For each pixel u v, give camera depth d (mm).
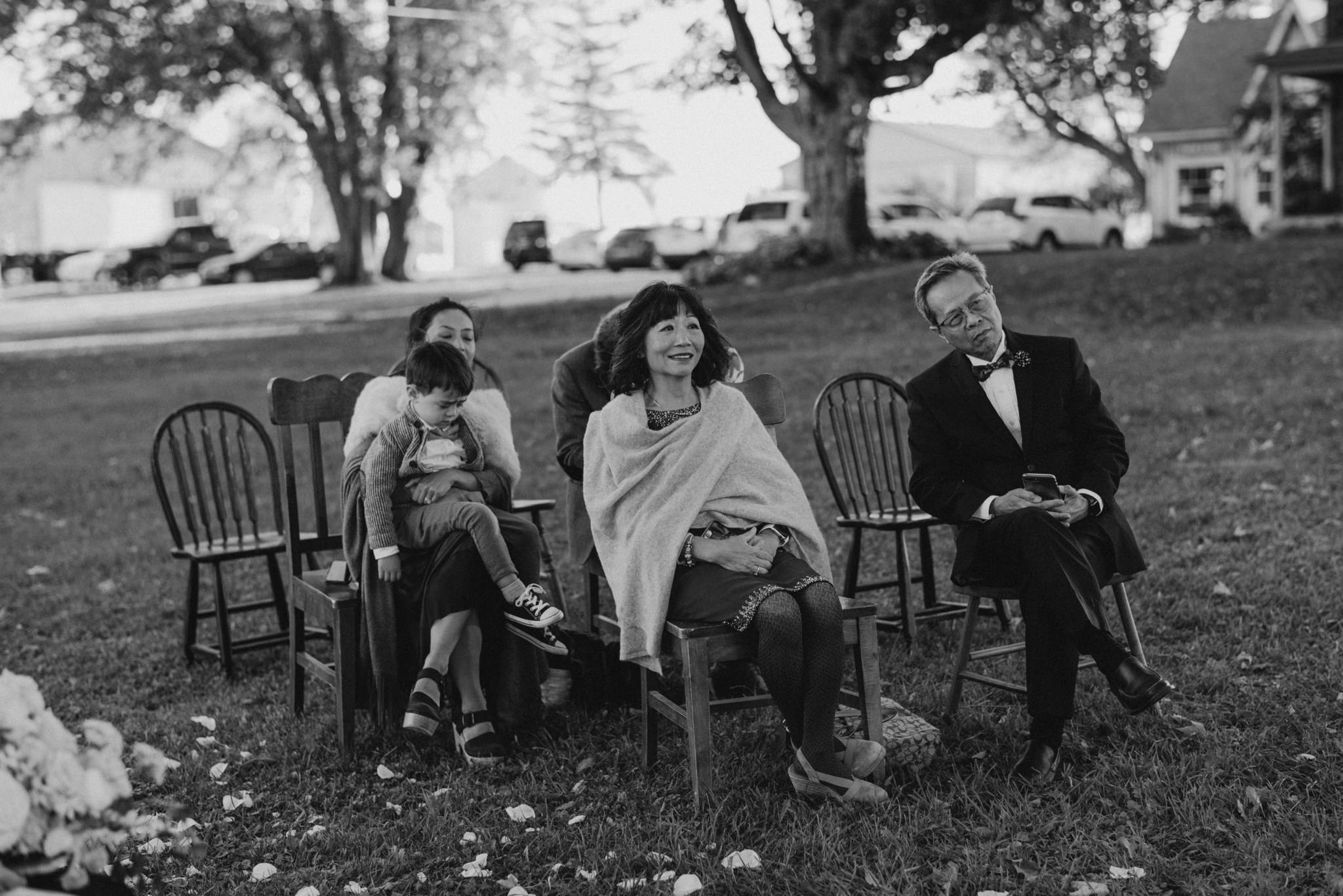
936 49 20188
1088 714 4316
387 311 23594
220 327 23047
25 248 50344
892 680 4828
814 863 3410
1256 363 11273
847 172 21625
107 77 29203
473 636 4363
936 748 4035
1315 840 3312
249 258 37844
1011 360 4398
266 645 5516
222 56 31203
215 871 3588
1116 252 18828
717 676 4746
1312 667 4602
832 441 9336
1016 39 25625
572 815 3859
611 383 4297
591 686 4684
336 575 4625
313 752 4445
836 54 20531
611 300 20375
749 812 3730
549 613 4246
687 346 4148
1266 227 24188
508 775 4203
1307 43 30156
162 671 5582
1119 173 42188
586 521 5004
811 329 15977
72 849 2328
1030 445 4324
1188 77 32500
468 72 33844
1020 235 28438
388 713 4496
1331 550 5988
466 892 3414
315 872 3537
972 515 4203
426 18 32875
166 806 3695
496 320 19406
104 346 20766
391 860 3566
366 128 33812
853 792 3691
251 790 4156
